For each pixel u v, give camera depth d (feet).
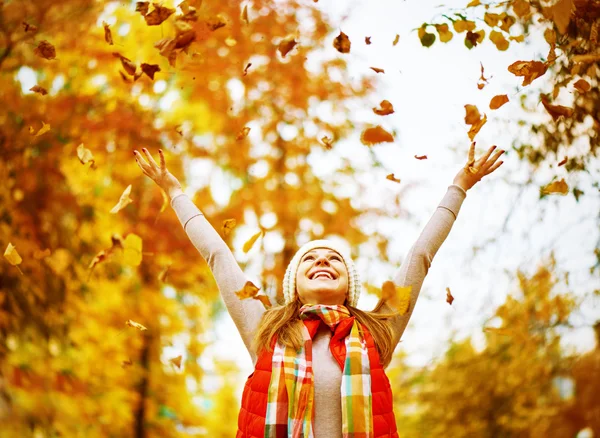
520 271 18.35
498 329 11.44
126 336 21.74
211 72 22.06
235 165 24.08
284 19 22.81
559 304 18.03
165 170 8.96
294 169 24.62
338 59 22.75
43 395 20.16
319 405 7.13
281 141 24.61
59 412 20.49
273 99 23.94
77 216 20.26
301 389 7.06
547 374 19.47
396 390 23.53
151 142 21.85
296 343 7.39
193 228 8.54
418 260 8.09
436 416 22.26
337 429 7.03
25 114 19.29
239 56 22.02
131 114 21.36
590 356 18.66
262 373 7.31
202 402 24.11
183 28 9.54
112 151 21.33
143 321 21.67
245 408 7.29
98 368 21.38
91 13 19.07
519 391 20.27
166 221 21.80
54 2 18.28
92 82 20.89
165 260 21.62
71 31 19.11
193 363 23.21
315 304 8.05
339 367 7.34
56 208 19.63
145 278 21.74
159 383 22.29
